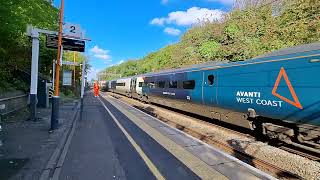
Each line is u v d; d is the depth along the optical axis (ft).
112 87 217.36
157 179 23.16
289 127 36.27
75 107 81.15
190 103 63.77
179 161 28.19
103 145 33.83
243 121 43.91
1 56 60.03
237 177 23.98
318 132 31.53
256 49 118.73
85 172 24.08
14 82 65.67
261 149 35.73
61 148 31.37
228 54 136.46
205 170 25.64
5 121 46.47
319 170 27.48
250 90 40.75
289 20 107.96
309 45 34.12
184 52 190.70
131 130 44.83
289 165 29.81
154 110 83.46
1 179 20.92
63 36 44.21
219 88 49.29
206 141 40.63
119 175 23.75
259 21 135.64
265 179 23.59
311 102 31.14
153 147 33.63
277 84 35.81
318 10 91.97
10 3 42.06
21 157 26.43
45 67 113.60
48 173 22.56
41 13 52.90
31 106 48.37
